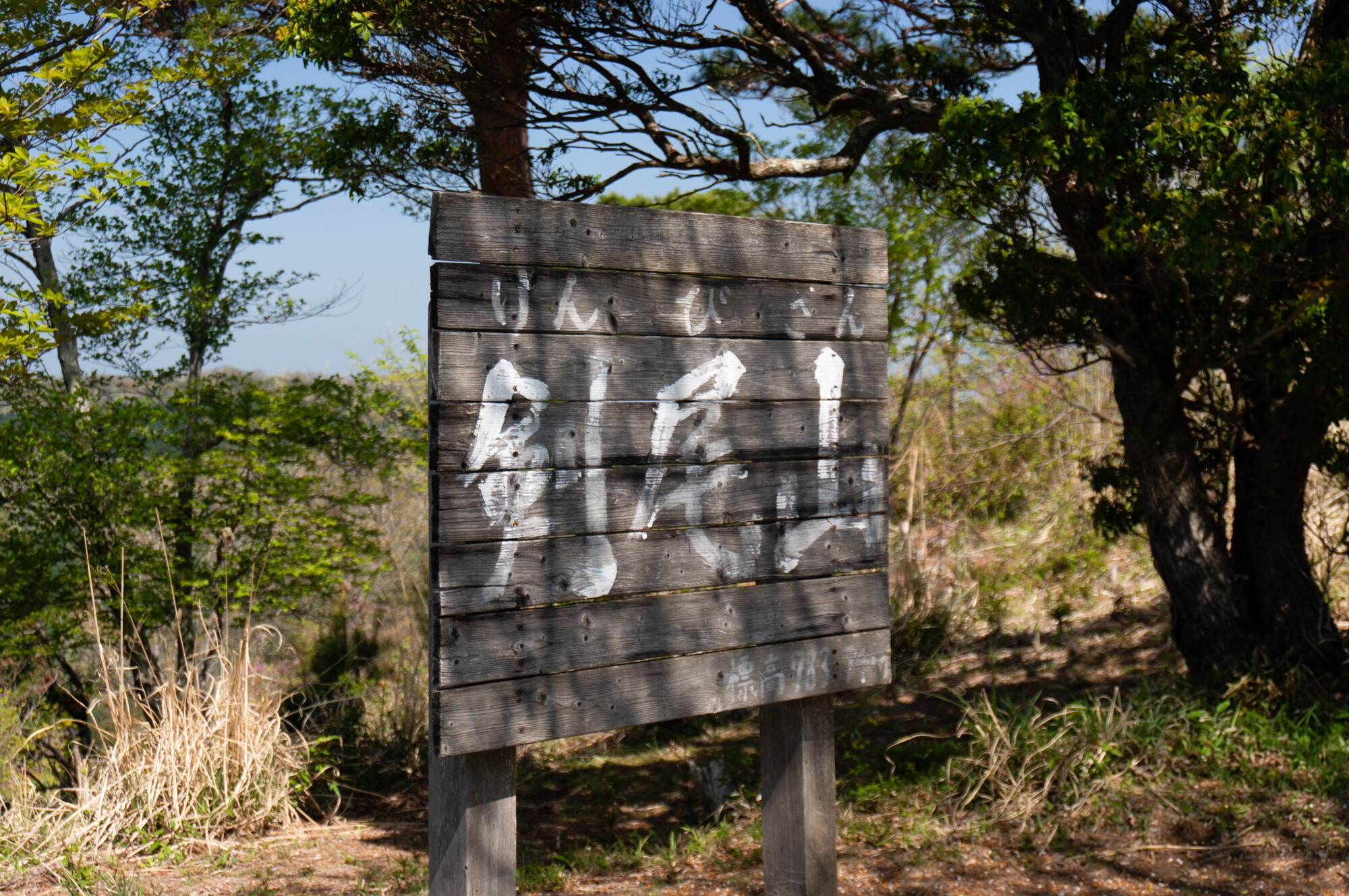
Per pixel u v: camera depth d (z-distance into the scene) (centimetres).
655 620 272
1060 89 569
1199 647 608
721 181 654
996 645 831
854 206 1150
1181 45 577
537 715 254
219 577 842
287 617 960
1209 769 482
